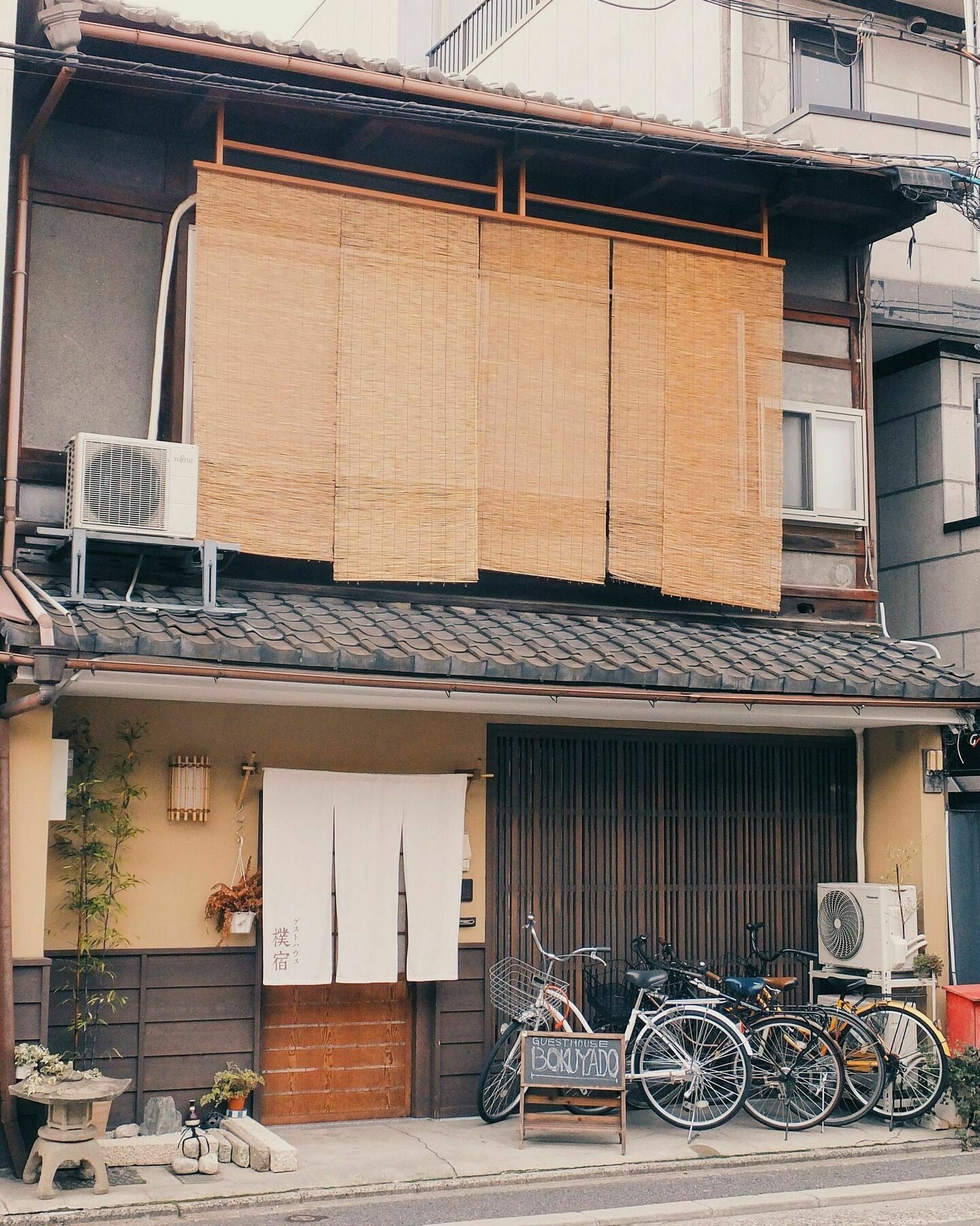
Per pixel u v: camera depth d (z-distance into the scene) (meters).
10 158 10.42
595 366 12.24
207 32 10.14
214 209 10.95
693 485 12.55
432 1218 8.44
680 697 10.80
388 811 11.09
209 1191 8.79
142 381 11.00
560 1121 10.23
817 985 12.45
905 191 12.61
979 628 14.40
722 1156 10.02
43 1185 8.46
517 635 11.16
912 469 15.52
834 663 11.95
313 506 11.09
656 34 17.34
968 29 14.79
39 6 10.35
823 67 16.62
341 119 11.28
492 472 11.80
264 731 11.09
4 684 9.32
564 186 12.54
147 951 10.45
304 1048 11.02
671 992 11.52
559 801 12.05
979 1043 11.20
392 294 11.49
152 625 9.56
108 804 10.29
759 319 12.95
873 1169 9.88
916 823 12.38
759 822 12.77
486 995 11.55
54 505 10.55
